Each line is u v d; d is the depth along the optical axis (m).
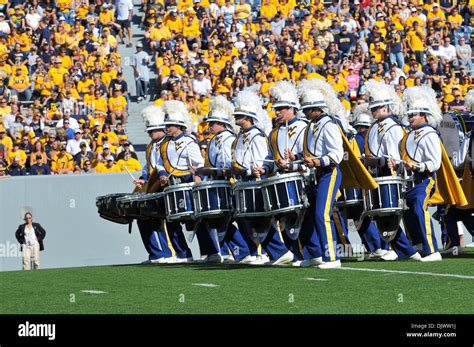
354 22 44.47
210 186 21.38
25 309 14.90
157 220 24.20
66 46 41.69
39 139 35.03
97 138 36.22
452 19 46.50
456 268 18.86
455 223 22.97
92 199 30.16
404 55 43.62
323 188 19.58
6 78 39.78
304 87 20.03
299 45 42.56
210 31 43.66
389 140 21.58
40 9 43.56
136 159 34.03
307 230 20.06
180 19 43.41
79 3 44.84
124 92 39.44
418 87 21.28
